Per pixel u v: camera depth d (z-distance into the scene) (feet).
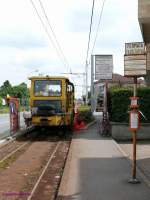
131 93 92.99
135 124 43.57
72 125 110.42
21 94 424.87
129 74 43.91
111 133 93.76
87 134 102.68
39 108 99.40
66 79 99.76
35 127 103.55
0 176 51.13
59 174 52.42
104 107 102.47
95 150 71.41
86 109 146.72
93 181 44.70
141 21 73.61
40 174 52.44
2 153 72.13
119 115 93.20
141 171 50.72
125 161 58.95
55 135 105.91
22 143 88.02
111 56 127.54
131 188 41.16
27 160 64.85
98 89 221.46
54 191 42.78
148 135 90.68
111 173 49.44
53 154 70.85
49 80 100.01
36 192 42.37
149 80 113.09
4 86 465.88
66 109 99.86
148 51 95.91
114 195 38.32
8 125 146.72
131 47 43.96
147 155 66.59
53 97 99.45
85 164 56.29
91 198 37.27
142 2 72.54
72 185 42.70
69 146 81.20
